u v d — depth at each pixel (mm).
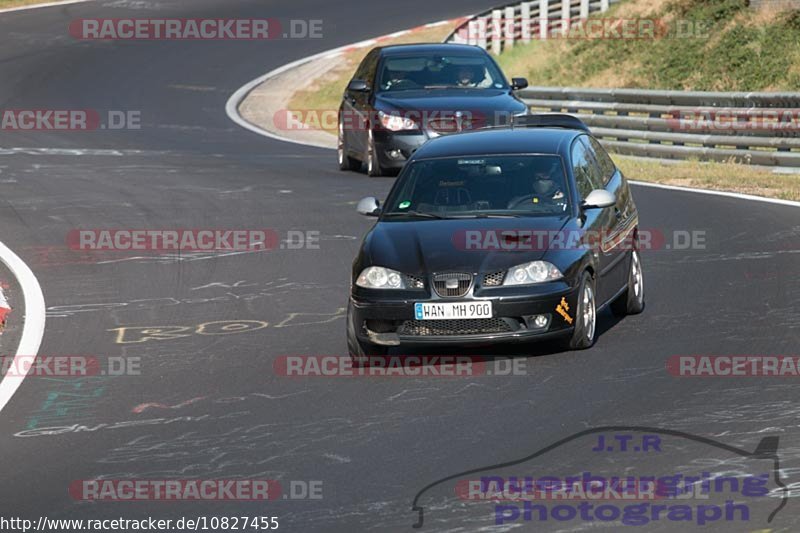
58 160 86000
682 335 37406
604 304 38281
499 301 35000
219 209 65188
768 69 105062
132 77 134125
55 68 138625
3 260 54188
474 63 77500
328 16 167500
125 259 53750
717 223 56344
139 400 33344
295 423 30469
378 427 29797
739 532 22406
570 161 39562
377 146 74000
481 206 38375
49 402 33500
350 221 60500
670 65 113750
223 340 39812
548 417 29922
